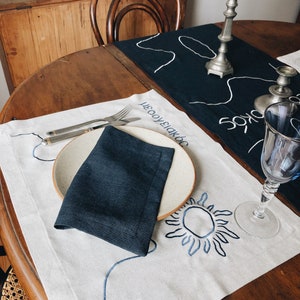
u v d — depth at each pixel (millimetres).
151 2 1268
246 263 473
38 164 602
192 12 2096
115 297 423
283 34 1201
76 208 485
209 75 925
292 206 561
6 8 1303
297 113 550
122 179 542
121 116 734
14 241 487
